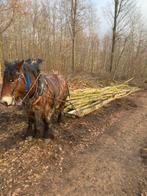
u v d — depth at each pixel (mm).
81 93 9570
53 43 23250
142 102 12680
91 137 6531
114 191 4145
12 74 4312
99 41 35375
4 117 7262
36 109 5152
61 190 4047
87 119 8148
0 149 5215
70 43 23547
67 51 23578
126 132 7344
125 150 5930
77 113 7746
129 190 4199
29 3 17484
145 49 28984
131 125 8148
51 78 6047
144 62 29828
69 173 4578
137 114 9820
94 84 15328
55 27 24531
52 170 4613
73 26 21125
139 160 5410
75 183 4285
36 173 4434
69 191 4047
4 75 4375
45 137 5770
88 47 33656
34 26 24156
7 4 14289
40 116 5438
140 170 4938
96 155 5461
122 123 8266
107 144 6203
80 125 7355
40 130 6168
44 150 5301
